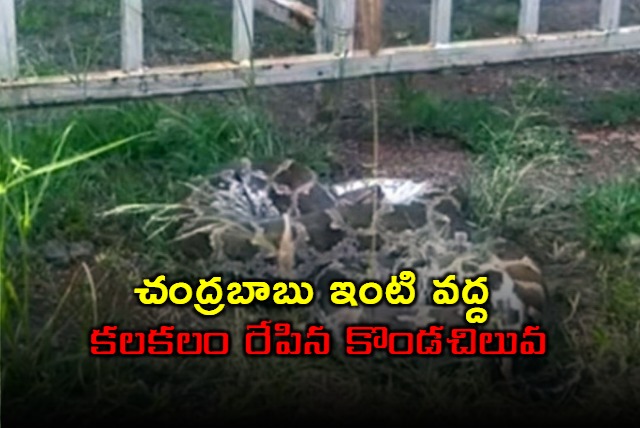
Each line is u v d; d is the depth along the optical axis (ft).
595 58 23.88
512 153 20.58
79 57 22.84
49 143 19.70
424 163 20.86
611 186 19.88
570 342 17.35
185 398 16.65
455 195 18.92
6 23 20.15
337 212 17.95
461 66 22.06
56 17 24.58
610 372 17.07
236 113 20.58
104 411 16.42
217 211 18.49
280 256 17.80
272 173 19.11
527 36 22.31
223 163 19.93
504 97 22.39
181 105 21.13
